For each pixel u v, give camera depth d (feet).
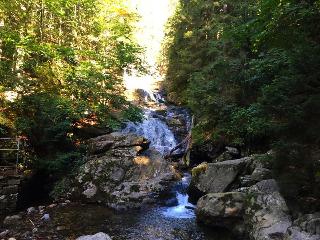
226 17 53.42
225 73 44.04
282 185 24.53
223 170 34.22
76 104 47.62
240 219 27.63
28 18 52.95
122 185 37.52
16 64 49.65
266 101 24.38
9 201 33.35
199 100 48.73
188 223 30.40
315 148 22.90
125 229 28.76
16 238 25.96
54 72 51.65
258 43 29.68
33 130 42.63
